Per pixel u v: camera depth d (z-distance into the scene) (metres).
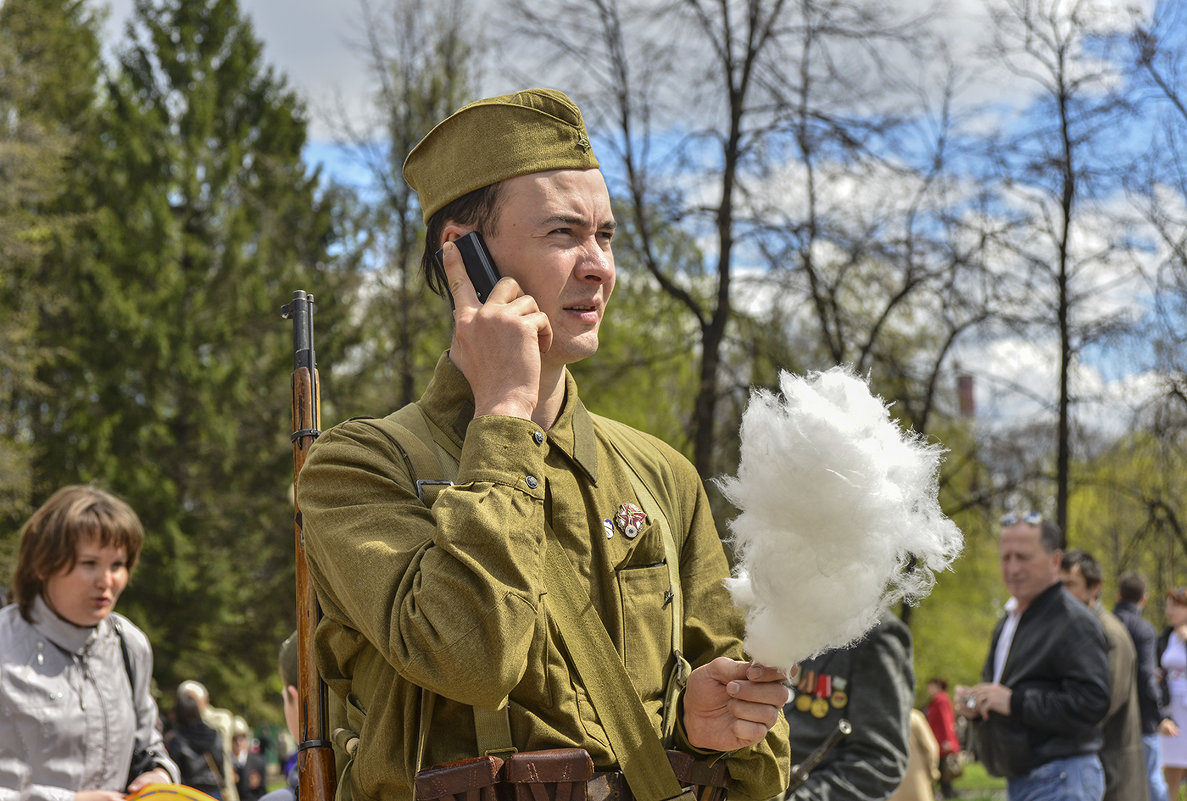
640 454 1.78
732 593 1.38
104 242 25.33
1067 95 14.12
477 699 1.33
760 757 1.65
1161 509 15.40
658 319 16.02
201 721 7.39
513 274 1.59
